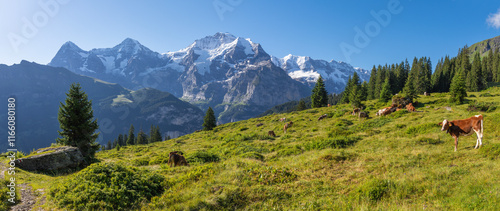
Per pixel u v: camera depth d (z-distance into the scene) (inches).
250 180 427.8
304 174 461.1
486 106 1184.8
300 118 2064.5
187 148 1380.4
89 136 888.3
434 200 293.7
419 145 605.0
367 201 316.5
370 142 726.5
